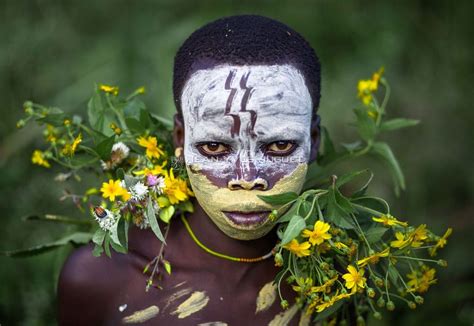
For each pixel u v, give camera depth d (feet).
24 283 10.76
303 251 5.28
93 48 11.65
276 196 5.35
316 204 5.49
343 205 5.51
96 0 11.87
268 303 6.04
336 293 5.52
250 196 5.43
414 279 5.86
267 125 5.37
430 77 12.14
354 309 6.52
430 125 12.26
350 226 5.56
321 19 11.34
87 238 6.81
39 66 11.94
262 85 5.38
